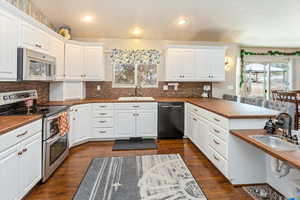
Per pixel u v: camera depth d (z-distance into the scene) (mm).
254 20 3879
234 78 4949
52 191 2127
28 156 1948
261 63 6020
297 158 1323
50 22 3674
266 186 2240
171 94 4785
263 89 6102
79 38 4453
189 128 3967
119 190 2139
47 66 2857
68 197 2020
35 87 3227
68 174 2518
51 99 3807
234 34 4496
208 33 4410
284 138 1809
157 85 4730
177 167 2715
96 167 2717
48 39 2996
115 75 4633
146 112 4070
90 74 4090
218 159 2516
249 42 5055
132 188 2178
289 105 3045
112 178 2404
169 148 3520
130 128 4039
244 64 5883
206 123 2961
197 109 3418
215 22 3939
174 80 4430
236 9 3502
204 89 4840
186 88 4832
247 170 2252
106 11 3457
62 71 3572
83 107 3723
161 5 3342
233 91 4953
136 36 4477
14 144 1700
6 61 2010
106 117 3957
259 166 2262
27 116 2125
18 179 1771
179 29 4195
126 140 4031
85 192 2104
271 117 2225
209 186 2229
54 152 2543
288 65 6055
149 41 4656
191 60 4445
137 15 3625
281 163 1822
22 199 1938
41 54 2604
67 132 3074
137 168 2682
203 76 4488
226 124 2266
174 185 2242
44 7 3230
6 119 1961
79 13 3479
